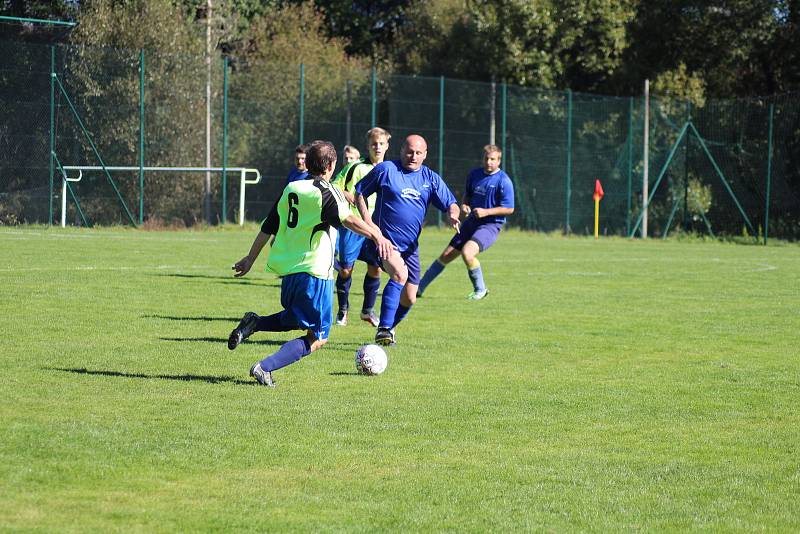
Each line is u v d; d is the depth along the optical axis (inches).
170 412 578.9
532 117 2864.2
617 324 1034.7
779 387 714.8
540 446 534.6
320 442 526.3
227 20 3134.8
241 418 569.9
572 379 730.2
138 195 2449.6
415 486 457.1
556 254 2105.1
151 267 1467.8
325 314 646.5
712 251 2407.7
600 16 3129.9
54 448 494.3
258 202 2650.1
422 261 1820.9
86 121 2365.9
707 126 2913.4
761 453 533.0
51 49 2284.7
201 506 420.8
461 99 2797.7
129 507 416.8
